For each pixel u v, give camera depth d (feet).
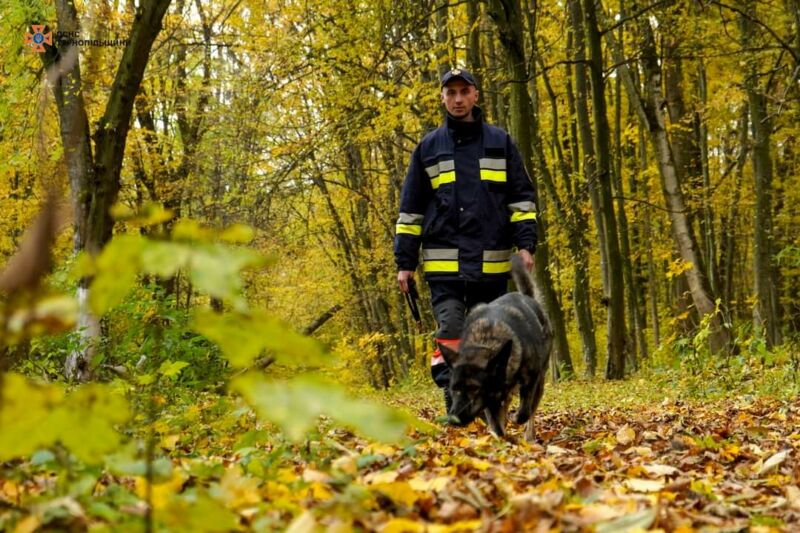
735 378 40.22
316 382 4.32
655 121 59.26
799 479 13.69
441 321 21.76
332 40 54.60
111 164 30.68
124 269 4.53
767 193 67.67
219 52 65.77
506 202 22.31
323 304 97.30
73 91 31.07
